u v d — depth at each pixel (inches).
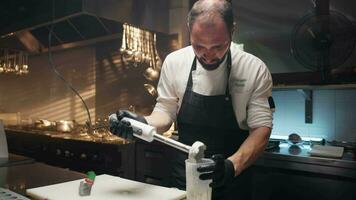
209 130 56.8
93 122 130.7
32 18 107.8
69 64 145.3
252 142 46.8
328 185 71.5
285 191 77.3
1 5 111.9
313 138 94.2
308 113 95.0
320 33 81.2
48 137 112.3
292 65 90.3
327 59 81.4
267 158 78.5
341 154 72.5
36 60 150.4
